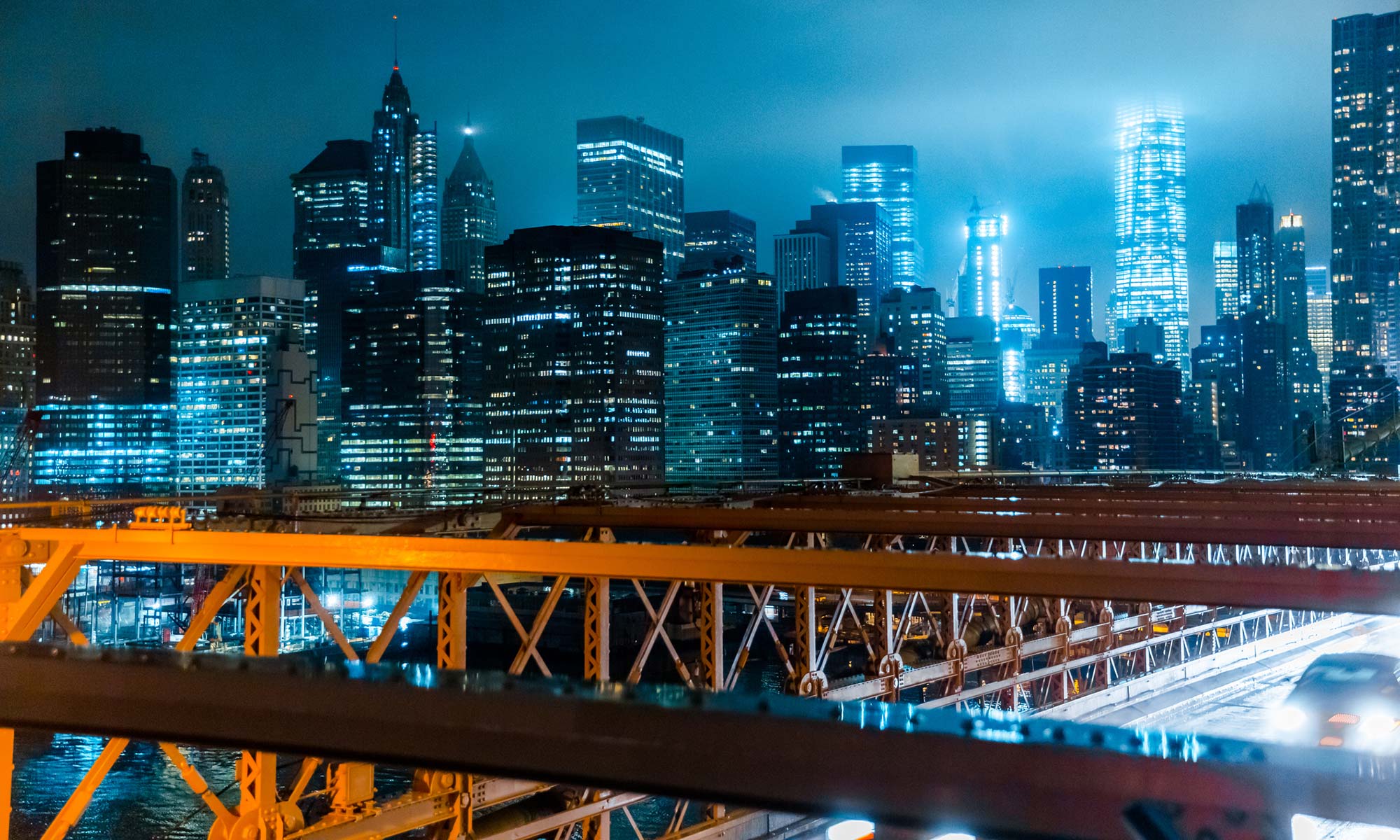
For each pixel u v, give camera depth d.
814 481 63.69
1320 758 5.61
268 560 23.78
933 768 6.12
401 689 6.95
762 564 20.70
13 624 23.78
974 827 6.08
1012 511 41.75
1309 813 5.57
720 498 45.62
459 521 34.72
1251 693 62.00
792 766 6.34
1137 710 56.53
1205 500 50.69
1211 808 5.70
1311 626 77.25
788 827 37.06
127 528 24.47
